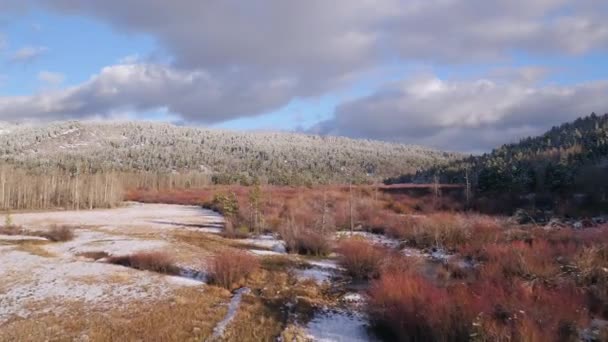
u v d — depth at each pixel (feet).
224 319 41.37
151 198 252.21
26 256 69.77
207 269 60.90
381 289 43.37
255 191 123.34
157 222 129.18
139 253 66.54
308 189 181.68
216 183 341.21
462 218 96.02
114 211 180.96
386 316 39.04
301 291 51.96
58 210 193.47
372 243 80.12
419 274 55.72
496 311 35.96
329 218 102.73
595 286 44.55
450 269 61.00
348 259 61.67
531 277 50.06
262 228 105.09
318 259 72.95
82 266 62.85
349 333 38.06
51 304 45.06
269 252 78.38
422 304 37.32
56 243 85.20
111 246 80.53
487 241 77.15
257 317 41.88
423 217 104.22
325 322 40.93
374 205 131.13
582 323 35.29
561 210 112.37
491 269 55.26
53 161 458.91
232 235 97.81
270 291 51.44
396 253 68.80
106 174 269.64
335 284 56.29
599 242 61.62
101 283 53.36
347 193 161.58
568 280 47.88
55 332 37.17
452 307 36.24
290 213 116.78
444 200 139.64
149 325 39.06
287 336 36.14
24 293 48.80
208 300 47.50
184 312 42.93
